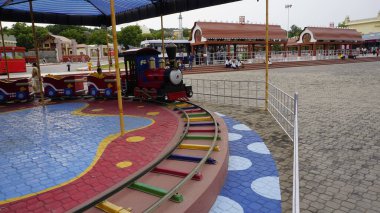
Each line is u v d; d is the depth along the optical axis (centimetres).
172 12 1225
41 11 1480
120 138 661
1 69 3297
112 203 368
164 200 343
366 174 490
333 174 494
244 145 656
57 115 952
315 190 441
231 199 423
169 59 1112
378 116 883
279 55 4306
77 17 1609
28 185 437
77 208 358
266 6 933
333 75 2309
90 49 8256
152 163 495
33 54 6575
